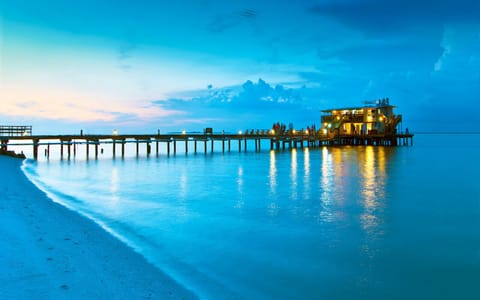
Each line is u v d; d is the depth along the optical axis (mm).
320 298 9172
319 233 14930
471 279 10500
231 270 10750
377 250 12914
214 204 20891
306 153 70625
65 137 55469
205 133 74688
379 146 87438
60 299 6793
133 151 87250
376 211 19328
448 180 31984
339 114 89688
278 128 84375
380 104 85875
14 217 12922
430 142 141875
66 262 8891
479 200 22547
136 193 24641
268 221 16953
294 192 25500
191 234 14508
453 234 15016
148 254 11633
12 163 40656
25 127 54094
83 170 40156
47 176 34188
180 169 41688
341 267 11258
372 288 9867
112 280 8344
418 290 9758
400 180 32125
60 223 13477
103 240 12211
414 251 12820
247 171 39469
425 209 19781
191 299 8250
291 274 10633
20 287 7055
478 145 109875
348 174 36531
